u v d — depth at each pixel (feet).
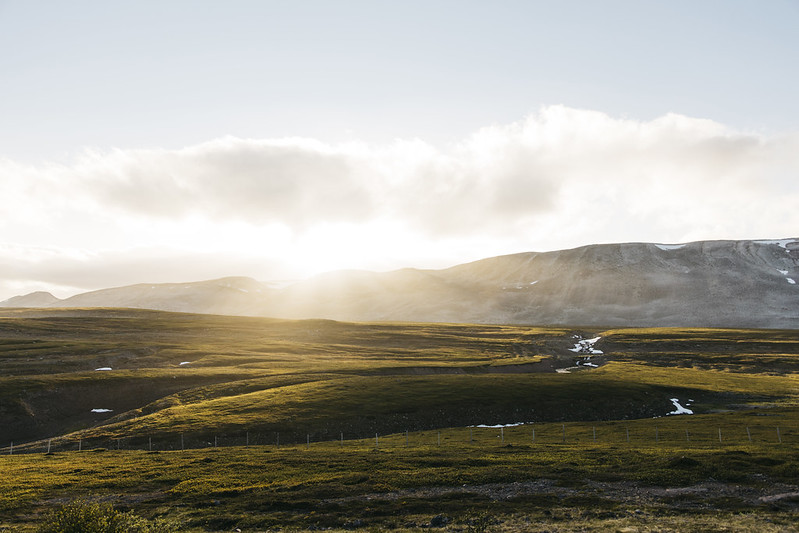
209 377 394.93
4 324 621.31
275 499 125.59
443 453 176.86
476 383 370.94
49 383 335.26
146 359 481.05
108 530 89.76
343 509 116.88
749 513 104.06
